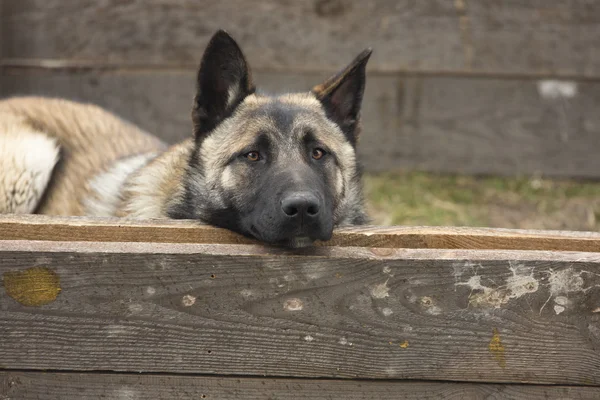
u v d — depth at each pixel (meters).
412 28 8.17
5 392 3.29
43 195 5.70
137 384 3.35
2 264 3.19
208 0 8.01
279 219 3.79
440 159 8.56
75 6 7.92
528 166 8.58
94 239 3.44
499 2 8.12
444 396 3.46
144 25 8.05
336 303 3.36
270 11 8.06
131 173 5.35
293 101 4.74
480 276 3.36
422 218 7.50
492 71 8.30
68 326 3.27
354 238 3.66
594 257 3.38
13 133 5.65
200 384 3.37
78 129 6.14
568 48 8.24
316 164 4.54
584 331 3.40
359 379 3.43
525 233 3.62
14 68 7.99
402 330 3.39
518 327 3.39
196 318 3.32
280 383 3.40
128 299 3.28
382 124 8.43
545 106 8.41
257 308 3.34
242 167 4.38
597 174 8.57
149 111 8.27
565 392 3.45
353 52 8.20
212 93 4.68
